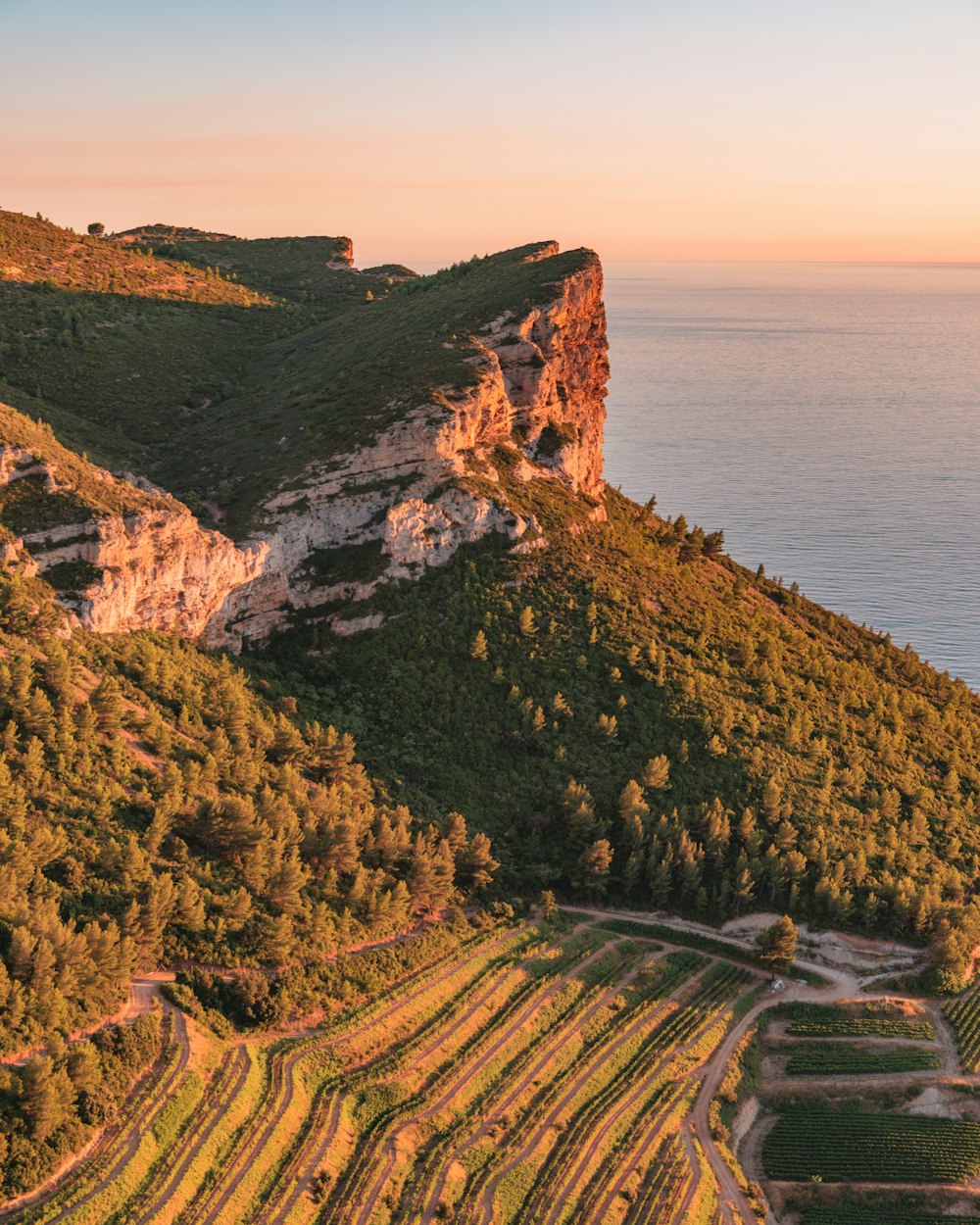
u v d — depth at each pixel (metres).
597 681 136.25
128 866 89.81
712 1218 92.50
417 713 131.12
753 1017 112.25
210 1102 81.06
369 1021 95.62
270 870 99.06
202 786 104.56
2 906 80.00
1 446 118.81
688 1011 110.31
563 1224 87.00
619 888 122.75
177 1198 74.50
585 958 112.81
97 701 103.00
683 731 133.25
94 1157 73.81
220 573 129.12
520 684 134.12
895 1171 102.31
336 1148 84.25
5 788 89.94
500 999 104.31
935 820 136.75
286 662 135.62
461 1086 94.50
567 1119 95.94
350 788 115.75
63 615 111.44
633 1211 90.31
